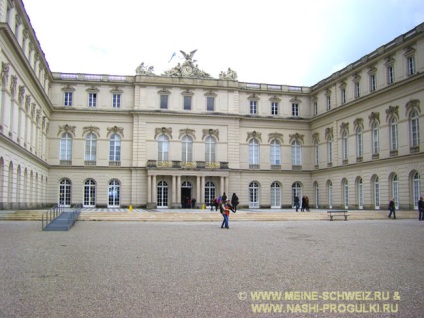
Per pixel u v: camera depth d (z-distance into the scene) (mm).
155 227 30312
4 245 18375
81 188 62156
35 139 51375
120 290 10492
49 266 13484
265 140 67188
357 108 55500
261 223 35250
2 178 37281
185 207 63000
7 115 37594
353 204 56219
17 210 39188
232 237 22922
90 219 37938
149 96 63781
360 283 11320
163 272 12711
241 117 65875
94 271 12789
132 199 62125
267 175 66750
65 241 20391
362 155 54438
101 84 63594
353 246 18859
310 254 16359
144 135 63219
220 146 65000
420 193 44719
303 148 68062
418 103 45125
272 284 11203
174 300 9633
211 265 13906
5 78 36188
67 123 62500
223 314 8703
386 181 49844
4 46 34938
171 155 63562
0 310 8766
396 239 21797
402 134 47344
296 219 40688
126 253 16516
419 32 44469
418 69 45188
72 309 8914
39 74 52844
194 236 23422
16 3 38250
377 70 51875
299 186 68062
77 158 62250
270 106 67875
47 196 61250
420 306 9242
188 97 65062
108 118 63438
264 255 16094
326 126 63531
